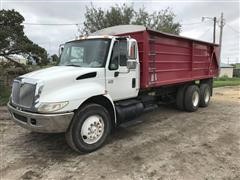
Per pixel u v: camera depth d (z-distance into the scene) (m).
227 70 60.34
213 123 7.95
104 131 5.74
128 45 6.12
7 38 17.06
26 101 5.09
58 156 5.32
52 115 4.81
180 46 8.65
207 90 11.00
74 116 5.21
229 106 11.16
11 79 15.66
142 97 7.51
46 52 18.25
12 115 5.57
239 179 4.31
